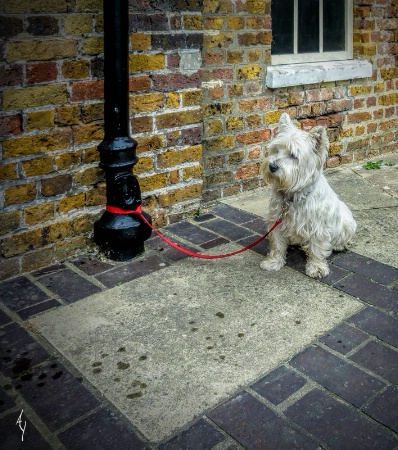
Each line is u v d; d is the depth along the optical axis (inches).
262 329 58.0
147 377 50.6
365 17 109.9
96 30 68.4
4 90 62.7
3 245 67.7
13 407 46.9
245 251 77.0
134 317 60.7
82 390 49.1
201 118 84.6
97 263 73.6
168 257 75.4
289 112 101.9
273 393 48.3
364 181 105.1
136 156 74.2
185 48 78.5
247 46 91.4
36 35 63.6
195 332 57.6
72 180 71.7
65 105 68.2
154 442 43.1
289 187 63.6
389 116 121.9
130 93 74.6
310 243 69.5
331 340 55.9
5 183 65.7
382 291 65.4
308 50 106.9
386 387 48.7
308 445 42.4
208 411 46.3
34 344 56.0
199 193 88.6
